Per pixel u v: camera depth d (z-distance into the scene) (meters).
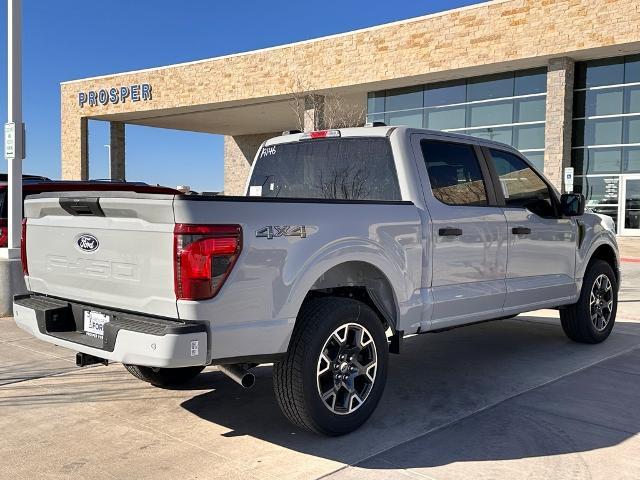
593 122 23.00
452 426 4.48
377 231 4.46
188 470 3.78
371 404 4.43
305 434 4.35
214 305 3.62
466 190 5.38
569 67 22.34
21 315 4.54
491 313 5.50
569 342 7.12
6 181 9.34
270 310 3.85
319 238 4.10
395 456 3.97
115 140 38.41
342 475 3.70
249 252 3.75
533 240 5.91
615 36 20.30
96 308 4.16
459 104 25.67
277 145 5.91
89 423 4.57
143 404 4.99
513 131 24.38
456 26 23.52
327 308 4.14
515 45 22.30
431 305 4.89
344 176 5.33
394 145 5.02
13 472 3.75
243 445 4.17
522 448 4.09
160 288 3.67
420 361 6.30
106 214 3.95
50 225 4.39
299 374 4.00
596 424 4.52
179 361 3.53
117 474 3.73
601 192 22.98
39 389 5.36
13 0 8.45
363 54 25.97
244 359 3.80
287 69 28.27
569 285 6.46
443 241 4.99
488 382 5.56
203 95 31.28
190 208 3.56
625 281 12.68
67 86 36.97
